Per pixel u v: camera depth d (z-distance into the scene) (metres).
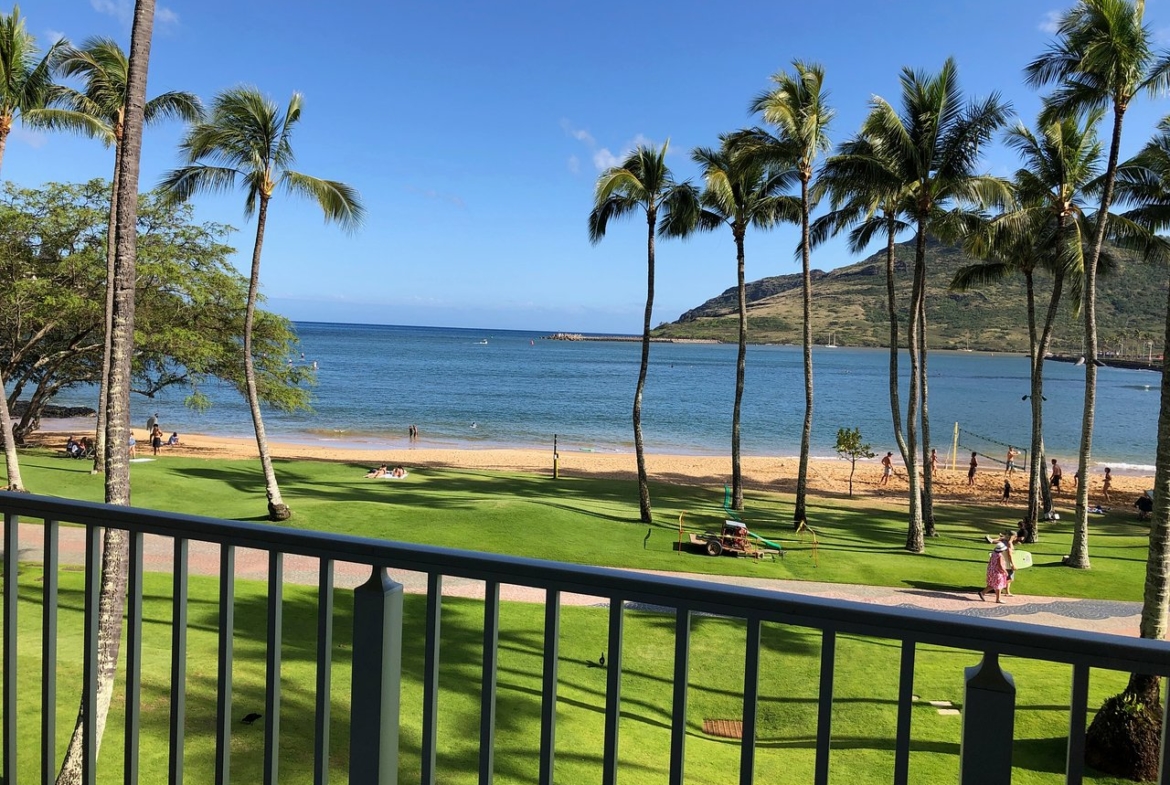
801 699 10.58
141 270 28.77
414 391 85.62
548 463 40.34
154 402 69.06
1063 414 78.75
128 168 6.83
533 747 8.23
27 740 7.03
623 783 7.64
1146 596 9.99
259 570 14.95
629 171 23.69
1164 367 10.02
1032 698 10.41
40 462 27.94
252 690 8.72
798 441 55.59
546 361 159.88
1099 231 20.77
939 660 11.98
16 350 30.33
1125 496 36.72
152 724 7.76
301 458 37.91
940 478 41.41
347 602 12.72
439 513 22.28
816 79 23.69
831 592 17.88
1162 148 20.58
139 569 2.19
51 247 30.17
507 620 12.87
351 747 1.90
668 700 10.33
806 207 24.34
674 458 44.31
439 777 7.33
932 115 21.06
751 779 1.62
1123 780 8.45
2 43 18.75
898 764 1.51
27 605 10.94
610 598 1.69
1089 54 18.03
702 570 19.09
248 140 19.23
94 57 22.45
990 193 21.53
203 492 24.48
